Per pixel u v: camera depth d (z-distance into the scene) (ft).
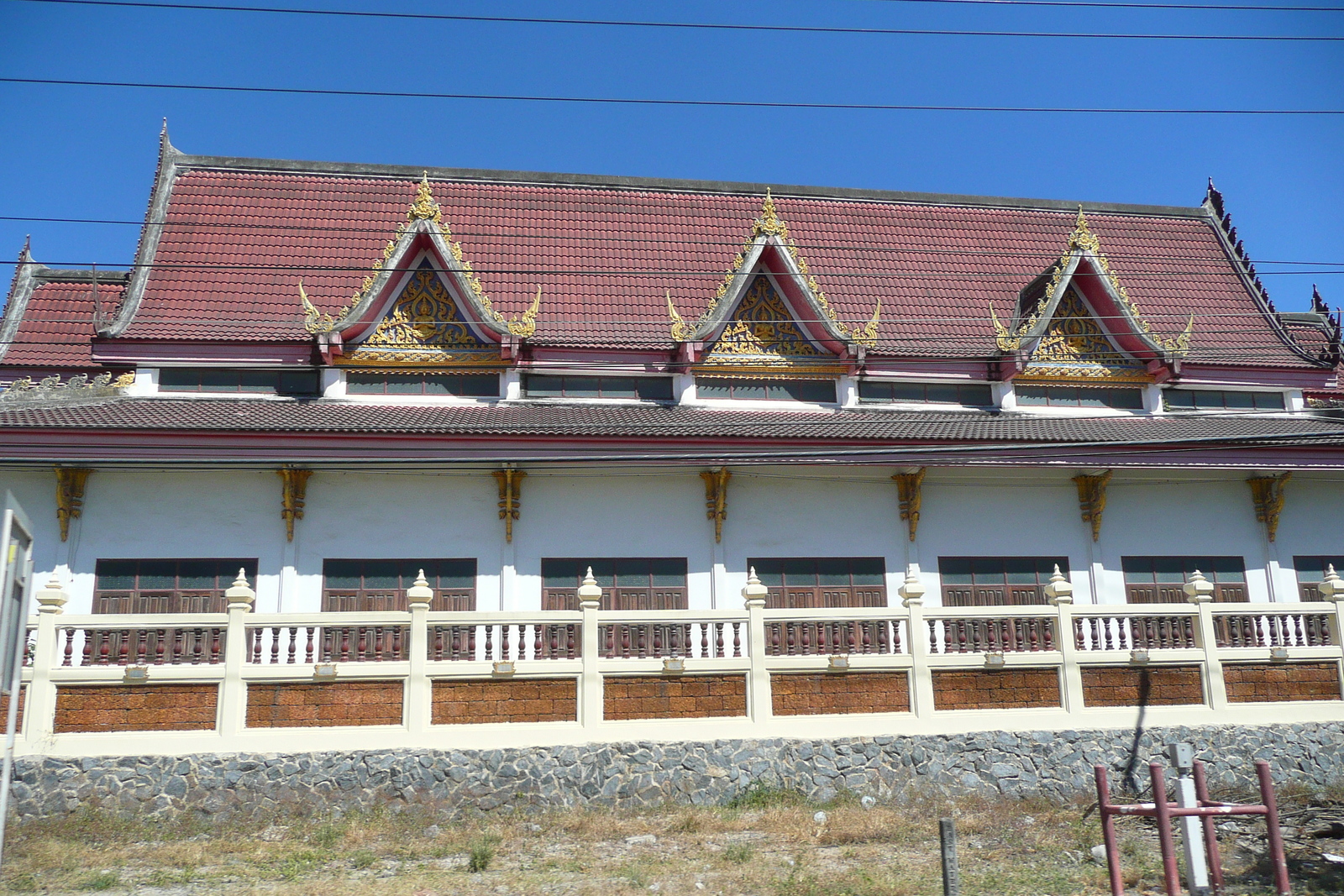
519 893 41.24
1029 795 56.13
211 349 74.49
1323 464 76.02
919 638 57.98
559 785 52.90
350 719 52.90
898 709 57.26
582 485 72.64
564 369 77.20
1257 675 60.95
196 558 67.77
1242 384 85.25
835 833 48.78
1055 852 47.09
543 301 82.79
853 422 76.07
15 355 78.43
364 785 51.67
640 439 69.26
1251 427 81.15
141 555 67.31
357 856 45.98
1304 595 78.74
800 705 56.44
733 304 78.13
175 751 51.11
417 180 91.04
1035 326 80.43
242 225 84.69
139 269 79.10
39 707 50.93
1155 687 59.77
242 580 53.93
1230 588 77.92
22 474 67.10
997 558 75.87
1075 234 82.89
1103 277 82.79
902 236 95.09
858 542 74.49
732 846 47.37
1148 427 80.07
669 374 78.59
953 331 85.87
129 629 52.80
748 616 57.11
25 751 50.29
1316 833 49.34
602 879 43.04
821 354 80.23
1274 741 59.41
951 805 54.34
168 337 74.13
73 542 66.74
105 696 51.65
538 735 53.67
